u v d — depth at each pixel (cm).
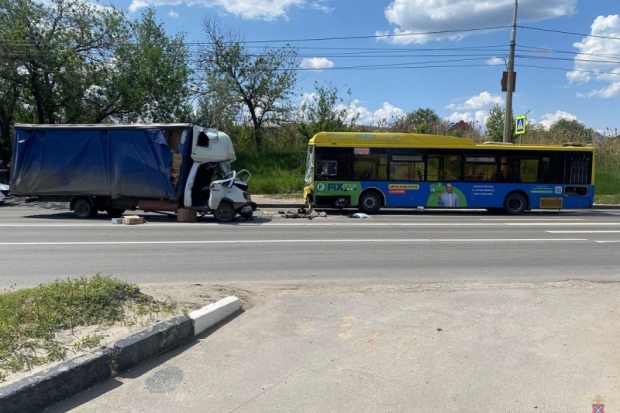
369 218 1648
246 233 1221
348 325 501
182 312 483
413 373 390
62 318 425
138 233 1198
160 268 800
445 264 866
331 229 1322
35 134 1532
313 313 541
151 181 1469
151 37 2719
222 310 513
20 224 1356
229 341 455
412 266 845
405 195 1834
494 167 1858
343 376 384
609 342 459
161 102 2652
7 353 357
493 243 1109
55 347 372
